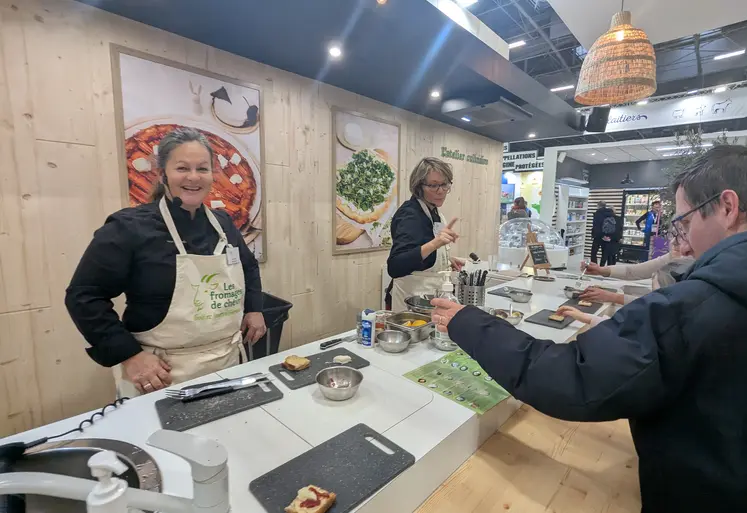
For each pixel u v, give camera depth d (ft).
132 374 3.66
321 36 6.74
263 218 8.54
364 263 11.27
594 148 24.93
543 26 15.10
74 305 3.58
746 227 2.17
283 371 3.64
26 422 5.79
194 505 1.65
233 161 7.84
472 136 14.70
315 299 10.03
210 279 4.07
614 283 7.90
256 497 2.01
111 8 5.89
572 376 2.01
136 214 3.84
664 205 7.33
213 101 7.38
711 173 2.23
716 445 1.85
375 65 8.13
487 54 7.91
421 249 5.43
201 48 7.14
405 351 4.22
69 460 2.40
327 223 10.05
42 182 5.68
